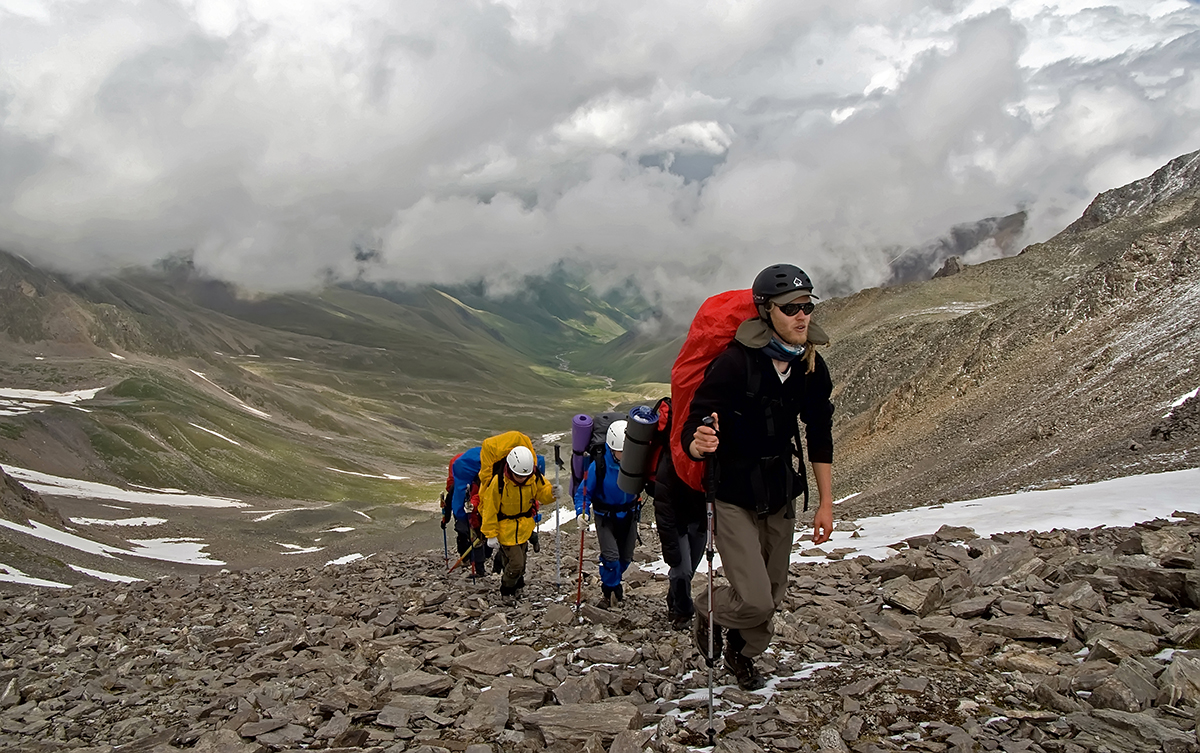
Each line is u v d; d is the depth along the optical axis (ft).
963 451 155.33
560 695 20.35
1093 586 24.45
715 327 17.34
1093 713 15.57
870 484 176.45
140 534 347.56
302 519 427.33
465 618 33.58
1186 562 24.25
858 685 18.37
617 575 32.60
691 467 18.06
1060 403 142.41
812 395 17.69
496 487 36.81
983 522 40.81
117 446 568.82
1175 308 149.18
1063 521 37.83
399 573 54.80
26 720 24.21
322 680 24.67
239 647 31.32
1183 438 77.10
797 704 17.84
